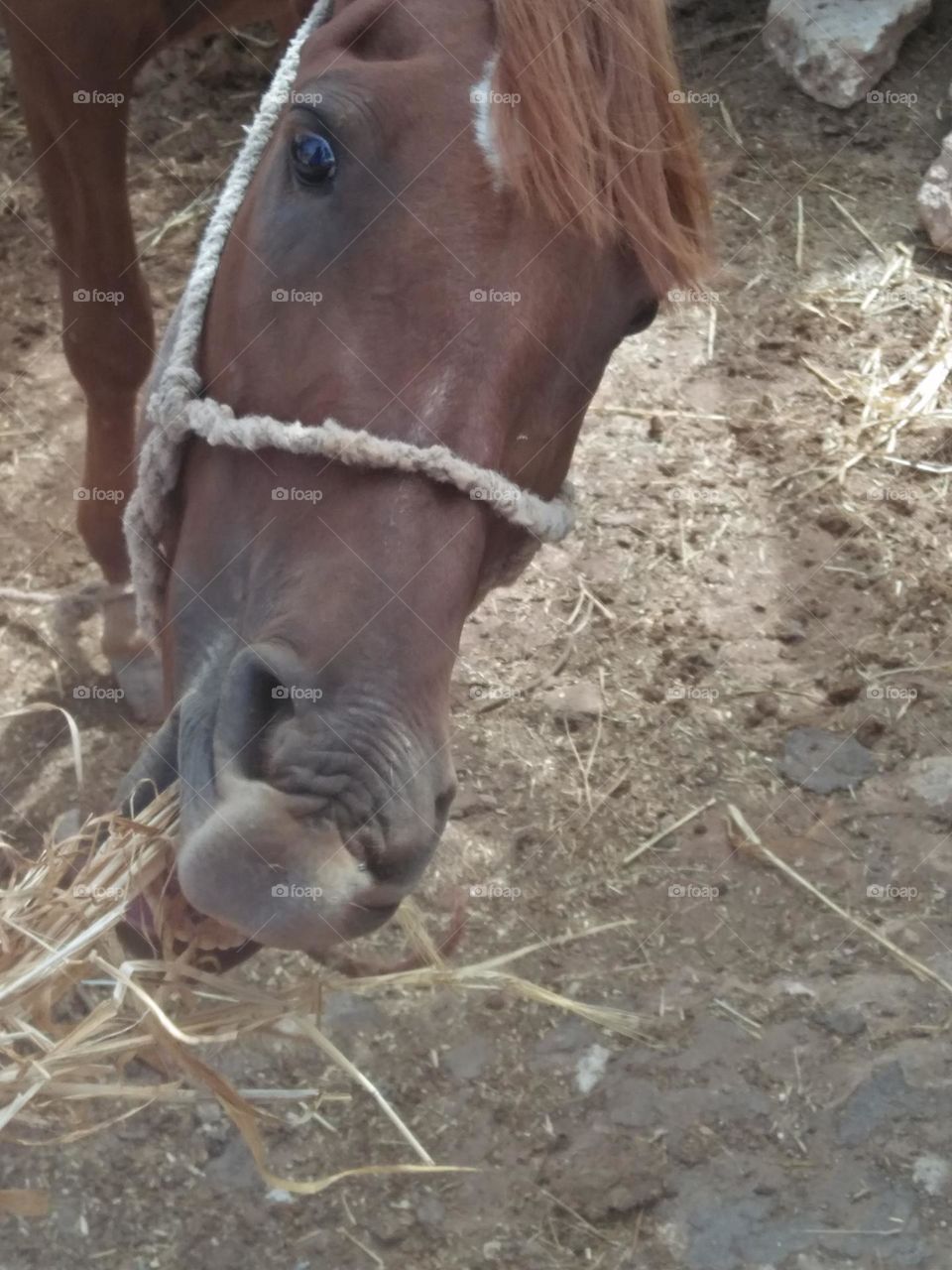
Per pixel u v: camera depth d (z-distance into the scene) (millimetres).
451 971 936
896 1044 1150
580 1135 1080
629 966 1201
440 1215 1031
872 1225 1036
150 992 840
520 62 728
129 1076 1070
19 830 1230
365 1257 1006
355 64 760
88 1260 989
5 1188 1012
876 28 2084
